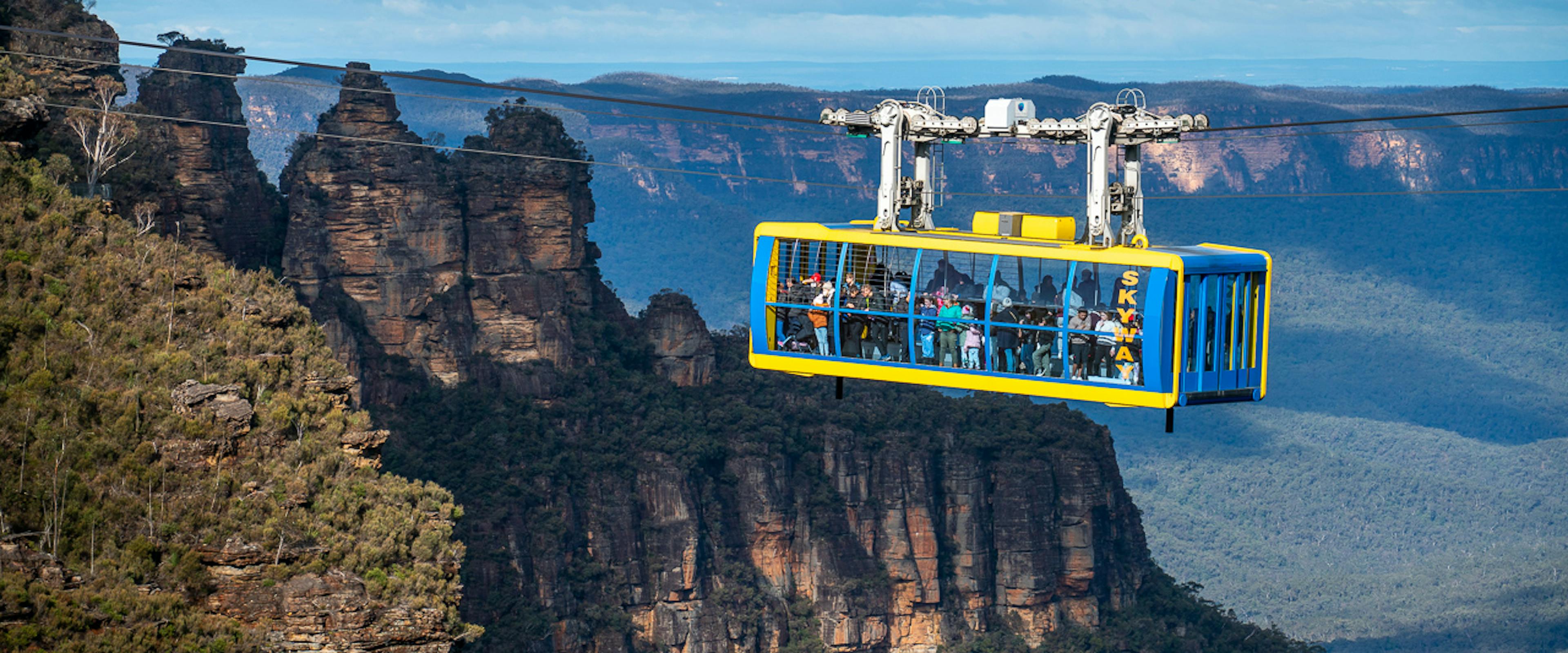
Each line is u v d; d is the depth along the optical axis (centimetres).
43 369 5488
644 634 16788
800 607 17775
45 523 4997
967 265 4262
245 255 16438
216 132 16325
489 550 15612
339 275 16825
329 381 6269
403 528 5419
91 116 11475
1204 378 4178
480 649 15012
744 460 18062
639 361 18875
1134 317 4106
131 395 5416
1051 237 4362
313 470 5484
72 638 4641
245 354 6128
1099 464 19712
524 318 17612
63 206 6700
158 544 5022
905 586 18250
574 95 5981
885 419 19025
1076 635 18912
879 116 4528
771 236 4503
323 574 5088
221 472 5294
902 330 4344
